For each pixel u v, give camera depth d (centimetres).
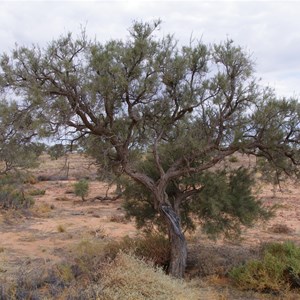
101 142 969
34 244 1474
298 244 1442
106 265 843
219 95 963
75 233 1697
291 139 984
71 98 888
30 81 853
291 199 2611
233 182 1156
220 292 902
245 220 1139
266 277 913
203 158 1084
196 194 1145
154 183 1032
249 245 1389
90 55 879
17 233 1680
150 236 1147
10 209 2167
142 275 749
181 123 1027
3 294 708
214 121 997
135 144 1027
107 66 866
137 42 875
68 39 890
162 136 1075
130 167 1020
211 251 1195
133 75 901
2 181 2364
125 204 1260
